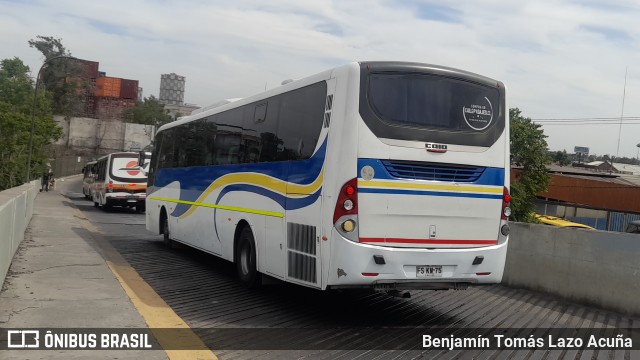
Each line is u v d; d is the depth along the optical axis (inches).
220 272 426.6
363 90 264.5
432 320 296.8
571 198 1734.7
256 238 338.6
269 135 336.2
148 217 616.7
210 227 422.3
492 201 284.8
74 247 461.1
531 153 1378.0
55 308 259.3
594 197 1705.2
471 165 279.6
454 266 273.9
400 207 263.7
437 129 273.6
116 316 253.6
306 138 292.8
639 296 310.2
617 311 320.5
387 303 336.2
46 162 1851.6
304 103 299.7
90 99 3983.8
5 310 251.0
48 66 3720.5
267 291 358.6
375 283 259.8
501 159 288.8
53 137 1754.4
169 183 542.0
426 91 275.1
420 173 269.0
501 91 293.7
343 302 334.6
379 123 263.4
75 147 3356.3
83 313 254.4
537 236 376.2
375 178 260.4
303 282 283.4
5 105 1592.0
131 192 1111.0
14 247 390.9
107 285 315.0
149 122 4195.4
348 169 259.3
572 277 349.1
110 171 1105.4
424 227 269.0
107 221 876.0
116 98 4254.4
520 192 1311.5
